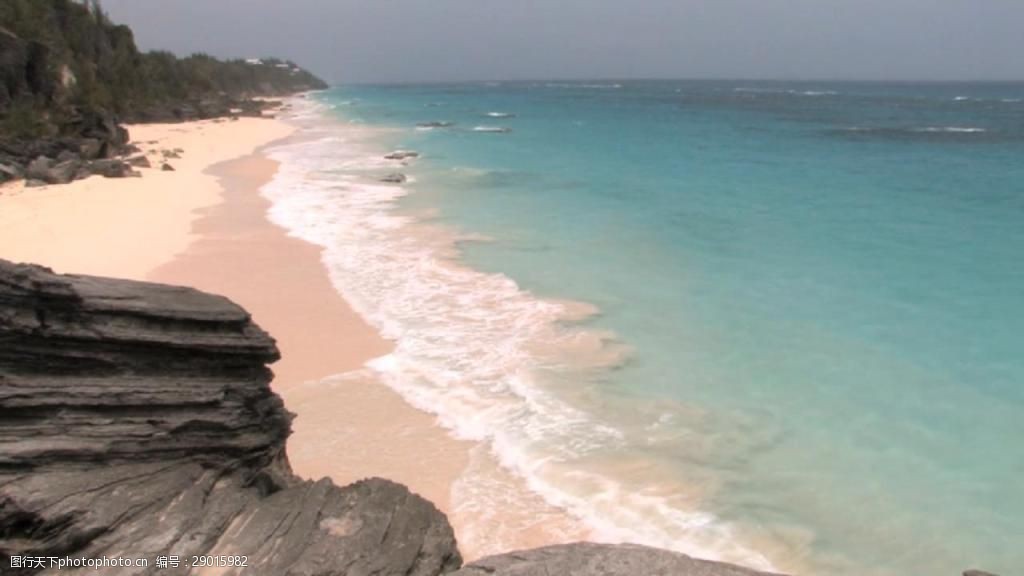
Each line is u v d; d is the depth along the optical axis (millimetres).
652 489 11805
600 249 26609
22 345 8859
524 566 7781
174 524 8656
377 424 13664
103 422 9109
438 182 41594
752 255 25969
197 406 9789
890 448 13141
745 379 15820
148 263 23062
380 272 23078
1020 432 13680
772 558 10320
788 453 12945
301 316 19078
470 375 15766
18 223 27312
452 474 12133
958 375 16031
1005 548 10586
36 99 47094
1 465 8234
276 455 10914
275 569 8391
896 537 10812
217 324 10102
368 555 8820
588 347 17391
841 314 19859
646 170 47844
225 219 29859
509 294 21219
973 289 21984
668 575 7590
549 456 12672
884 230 30016
